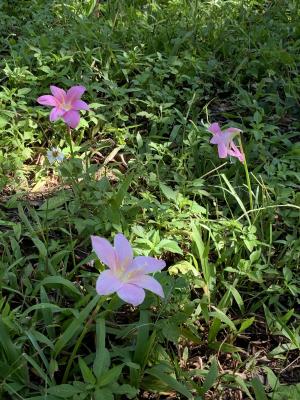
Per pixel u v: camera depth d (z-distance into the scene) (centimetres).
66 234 80
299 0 164
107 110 109
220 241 78
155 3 163
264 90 122
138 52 129
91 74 117
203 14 157
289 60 127
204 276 71
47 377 57
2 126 97
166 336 61
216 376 60
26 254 78
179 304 66
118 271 49
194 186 88
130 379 59
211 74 124
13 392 55
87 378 52
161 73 118
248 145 98
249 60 132
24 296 67
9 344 57
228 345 67
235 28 146
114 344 65
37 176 93
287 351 68
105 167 98
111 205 77
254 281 74
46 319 63
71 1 158
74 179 85
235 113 116
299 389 59
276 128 102
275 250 82
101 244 49
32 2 159
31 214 79
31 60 123
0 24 142
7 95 103
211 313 65
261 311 74
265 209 83
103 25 143
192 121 103
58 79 114
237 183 92
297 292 74
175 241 76
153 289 49
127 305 70
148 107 111
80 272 75
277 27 150
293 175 93
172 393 61
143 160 99
